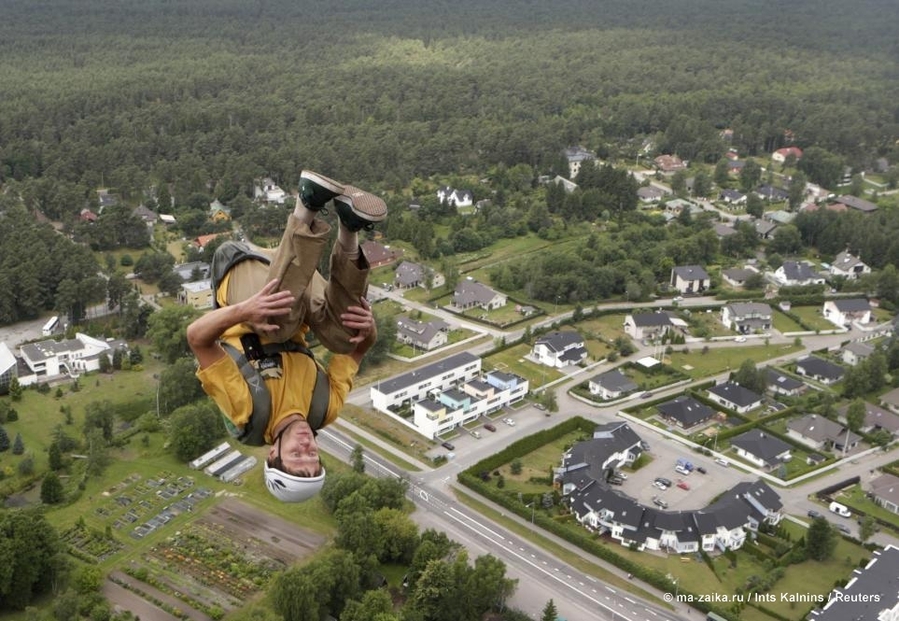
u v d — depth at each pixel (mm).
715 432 85875
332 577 57156
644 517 68000
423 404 83688
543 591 61938
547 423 86688
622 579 63656
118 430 83000
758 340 108188
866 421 86375
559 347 99812
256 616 56156
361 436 82875
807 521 71625
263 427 15117
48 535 59938
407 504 71812
